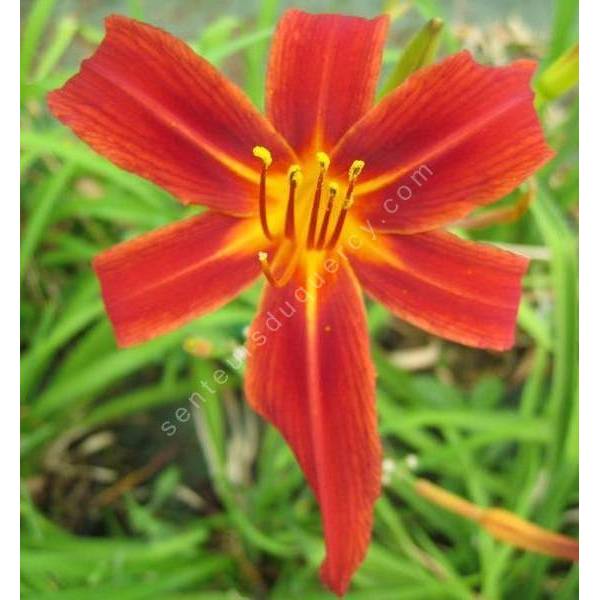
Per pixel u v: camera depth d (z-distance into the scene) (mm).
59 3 538
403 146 302
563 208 449
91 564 398
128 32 293
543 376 477
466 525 426
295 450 291
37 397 458
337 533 283
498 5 529
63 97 290
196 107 300
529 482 411
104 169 417
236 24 452
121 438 467
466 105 300
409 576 398
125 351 416
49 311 442
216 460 423
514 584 418
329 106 306
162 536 425
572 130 437
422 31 308
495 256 300
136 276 294
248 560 433
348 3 531
